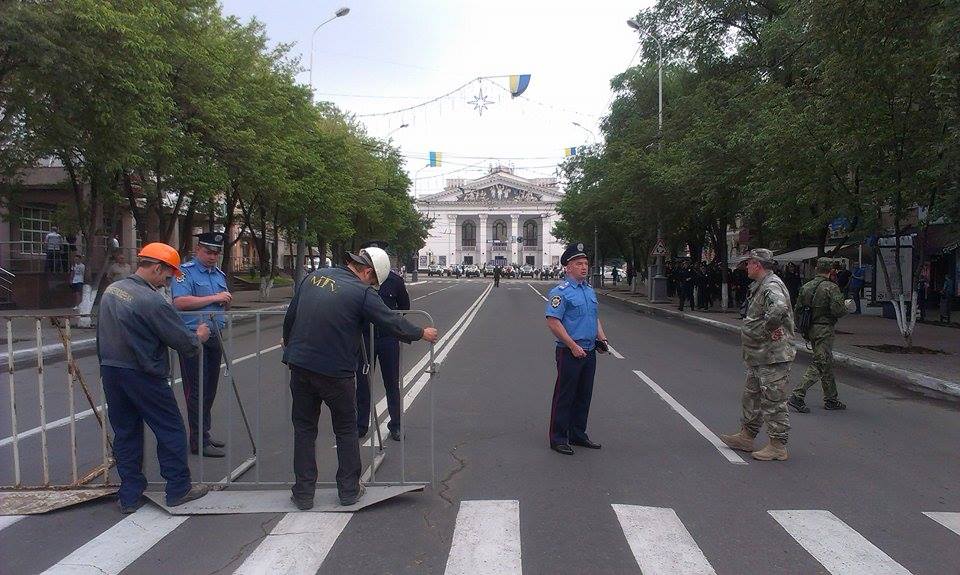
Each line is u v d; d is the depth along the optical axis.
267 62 23.34
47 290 24.73
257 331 5.88
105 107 13.73
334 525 5.00
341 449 5.34
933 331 18.50
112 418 5.25
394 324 5.29
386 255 5.59
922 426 8.30
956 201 12.93
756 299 6.84
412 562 4.39
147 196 21.72
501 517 5.16
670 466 6.47
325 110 32.91
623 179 28.27
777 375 6.66
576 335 6.82
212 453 6.77
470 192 113.31
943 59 10.48
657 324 22.48
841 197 14.57
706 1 24.86
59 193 28.41
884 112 12.96
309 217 29.67
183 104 18.25
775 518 5.20
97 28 12.82
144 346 5.12
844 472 6.37
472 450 6.96
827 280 9.07
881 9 11.48
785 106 15.59
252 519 5.13
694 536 4.83
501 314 25.80
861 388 10.97
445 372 11.72
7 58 12.76
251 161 20.59
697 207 26.16
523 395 9.73
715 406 9.12
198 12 18.56
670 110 27.59
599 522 5.07
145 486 5.45
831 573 4.29
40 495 5.49
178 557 4.47
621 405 9.16
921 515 5.30
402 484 5.73
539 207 111.25
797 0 14.92
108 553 4.53
